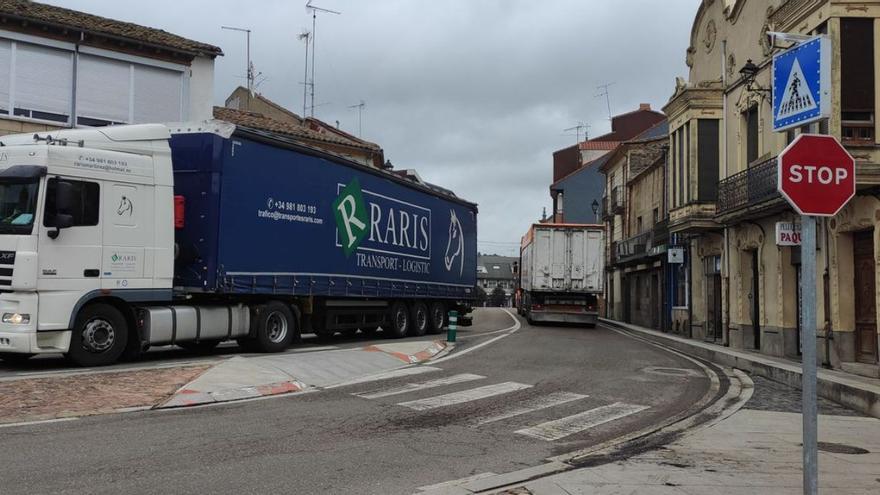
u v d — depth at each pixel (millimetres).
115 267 11445
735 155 20125
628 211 37688
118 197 11516
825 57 4695
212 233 12609
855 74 13742
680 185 22859
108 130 11656
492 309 55531
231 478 5934
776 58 5246
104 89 19344
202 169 12742
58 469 5980
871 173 12984
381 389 10906
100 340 11344
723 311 20609
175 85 20906
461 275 23531
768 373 13758
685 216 21875
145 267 11883
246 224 13320
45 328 10516
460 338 20578
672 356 17688
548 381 12078
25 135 11203
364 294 17422
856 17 13781
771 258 17609
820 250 14867
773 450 7426
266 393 10211
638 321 35500
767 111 17875
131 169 11727
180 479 5836
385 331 20406
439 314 22344
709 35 22672
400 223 19359
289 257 14555
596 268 28969
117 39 19234
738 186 18156
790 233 14742
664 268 28875
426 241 20953
